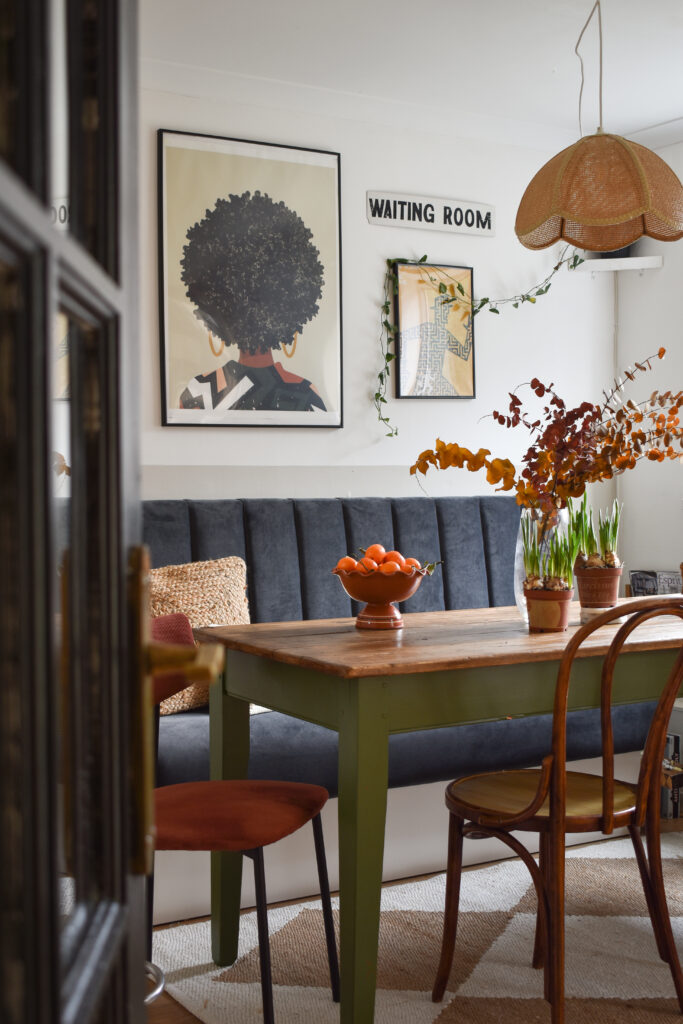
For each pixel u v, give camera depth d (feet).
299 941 9.09
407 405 14.93
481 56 13.08
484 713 7.27
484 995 8.04
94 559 2.26
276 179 13.76
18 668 1.56
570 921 9.55
